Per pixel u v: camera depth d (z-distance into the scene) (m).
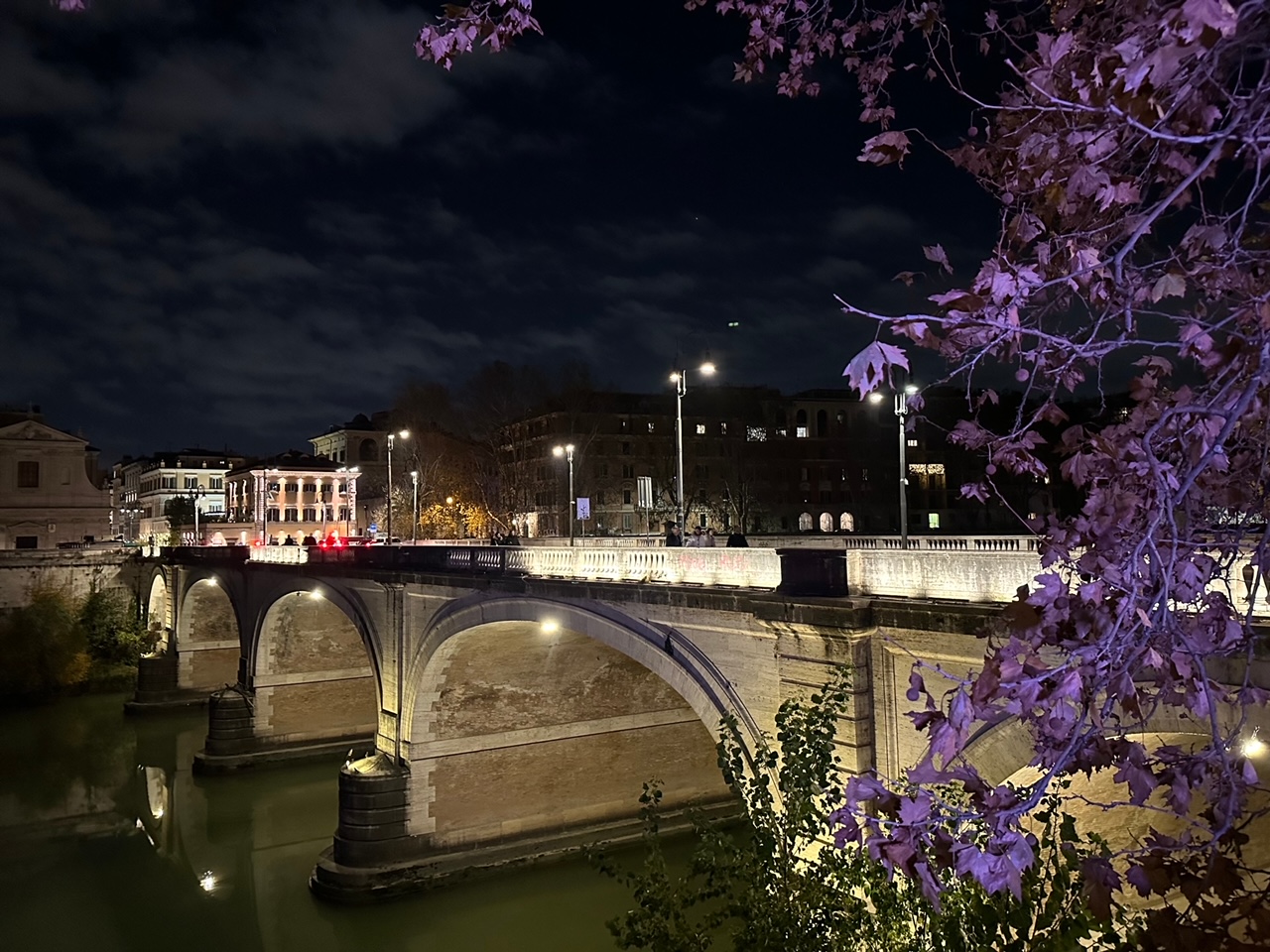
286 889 33.34
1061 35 3.14
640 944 10.23
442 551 32.31
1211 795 3.71
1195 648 3.54
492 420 69.38
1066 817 7.56
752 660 18.75
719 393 87.44
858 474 86.75
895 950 9.06
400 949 28.61
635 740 35.75
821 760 10.26
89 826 40.66
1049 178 3.38
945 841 3.74
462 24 3.90
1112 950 6.99
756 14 4.50
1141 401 3.79
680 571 21.83
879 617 15.52
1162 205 2.83
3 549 76.06
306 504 114.69
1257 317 3.22
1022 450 4.00
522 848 33.06
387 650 35.38
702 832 10.75
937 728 3.57
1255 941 3.48
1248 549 5.04
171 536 108.81
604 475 82.44
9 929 30.77
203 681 62.88
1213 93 2.80
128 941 29.91
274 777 47.25
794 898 9.78
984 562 14.39
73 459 89.56
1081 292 3.36
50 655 64.38
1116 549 3.73
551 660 33.66
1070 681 3.39
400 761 33.09
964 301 3.25
